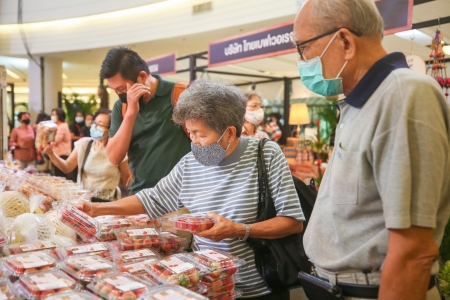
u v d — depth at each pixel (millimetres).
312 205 1797
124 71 2168
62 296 1105
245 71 7445
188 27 8266
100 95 7828
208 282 1336
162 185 1866
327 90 1215
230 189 1627
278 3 6848
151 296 1096
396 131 1001
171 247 1685
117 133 2217
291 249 1593
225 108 1529
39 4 10000
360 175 1084
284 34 3914
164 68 6152
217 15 7789
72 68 12867
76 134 9445
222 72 7207
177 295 1105
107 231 1693
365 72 1149
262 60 6363
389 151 1014
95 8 9227
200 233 1455
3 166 3002
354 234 1125
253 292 1596
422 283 972
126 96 2271
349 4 1120
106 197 3312
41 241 1598
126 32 9289
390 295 992
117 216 1909
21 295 1144
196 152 1599
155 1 8273
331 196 1174
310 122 7652
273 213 1613
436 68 3273
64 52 10469
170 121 2316
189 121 1548
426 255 970
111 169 3314
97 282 1203
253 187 1604
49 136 3230
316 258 1242
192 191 1725
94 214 1827
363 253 1104
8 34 10734
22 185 2316
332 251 1200
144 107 2324
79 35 10000
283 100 8055
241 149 1641
